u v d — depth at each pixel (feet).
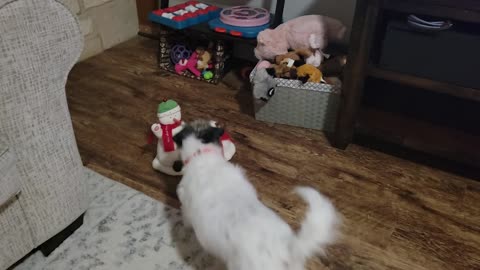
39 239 3.54
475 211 4.38
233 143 5.25
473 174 4.81
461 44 4.13
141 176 4.79
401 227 4.16
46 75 3.14
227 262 2.87
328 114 5.43
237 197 3.11
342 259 3.79
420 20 4.21
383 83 5.78
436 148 4.91
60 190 3.54
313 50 5.66
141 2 8.27
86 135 5.49
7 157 2.91
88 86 6.66
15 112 3.02
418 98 5.72
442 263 3.79
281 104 5.53
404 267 3.74
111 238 3.94
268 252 2.67
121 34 8.26
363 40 4.47
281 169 4.91
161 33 6.94
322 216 2.55
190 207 3.24
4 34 2.78
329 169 4.94
